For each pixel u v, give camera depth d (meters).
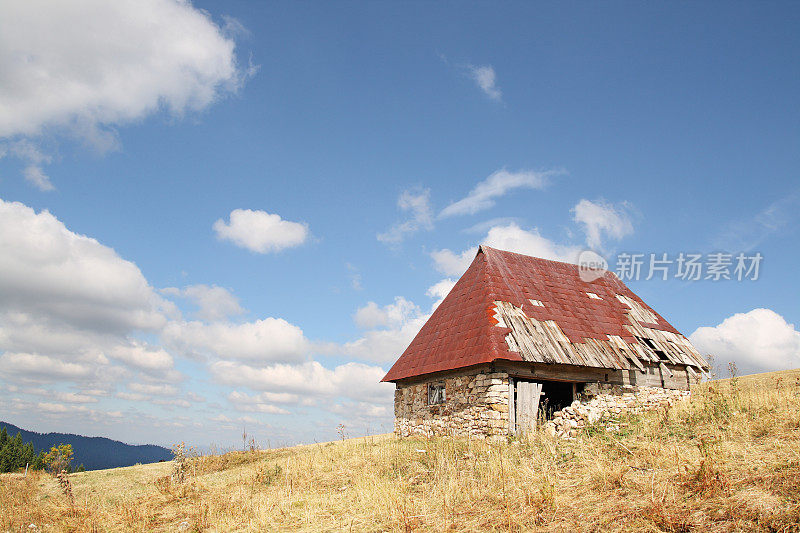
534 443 12.77
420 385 19.70
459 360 17.17
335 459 14.99
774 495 6.64
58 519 11.41
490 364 16.42
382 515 8.86
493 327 17.22
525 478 9.59
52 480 18.83
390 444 16.52
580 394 18.05
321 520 9.30
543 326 18.47
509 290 19.67
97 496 15.06
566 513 7.57
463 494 9.46
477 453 12.85
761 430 9.87
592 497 7.98
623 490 7.91
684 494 7.28
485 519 8.02
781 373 23.14
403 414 20.59
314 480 12.80
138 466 21.56
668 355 20.48
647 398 18.30
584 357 17.81
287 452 20.94
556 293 21.25
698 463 8.07
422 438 17.42
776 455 8.11
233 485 13.96
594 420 15.22
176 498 12.52
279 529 9.08
